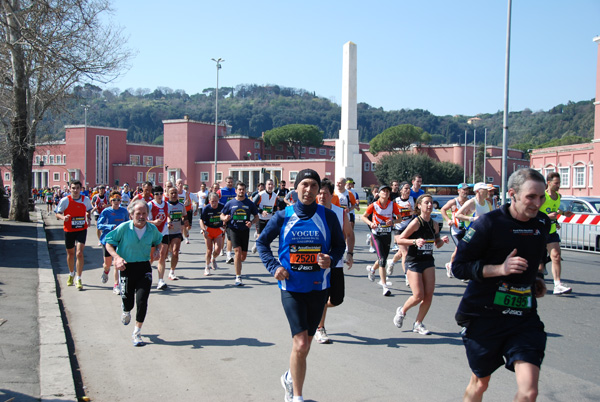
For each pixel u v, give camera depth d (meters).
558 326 7.32
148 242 6.68
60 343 6.27
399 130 75.81
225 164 70.06
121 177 80.19
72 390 4.84
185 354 6.11
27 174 26.31
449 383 5.17
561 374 5.41
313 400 4.76
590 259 14.38
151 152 88.31
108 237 6.59
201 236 21.05
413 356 6.00
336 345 6.43
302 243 4.46
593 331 7.06
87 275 11.55
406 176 66.06
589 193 44.97
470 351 3.68
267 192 15.20
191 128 71.56
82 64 23.11
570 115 153.38
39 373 5.26
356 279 11.16
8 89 27.03
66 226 9.96
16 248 15.15
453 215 10.57
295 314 4.43
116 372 5.54
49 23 22.48
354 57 38.03
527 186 3.43
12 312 7.73
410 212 11.24
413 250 6.89
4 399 4.58
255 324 7.42
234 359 5.93
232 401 4.78
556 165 49.62
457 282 10.83
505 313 3.54
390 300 9.04
